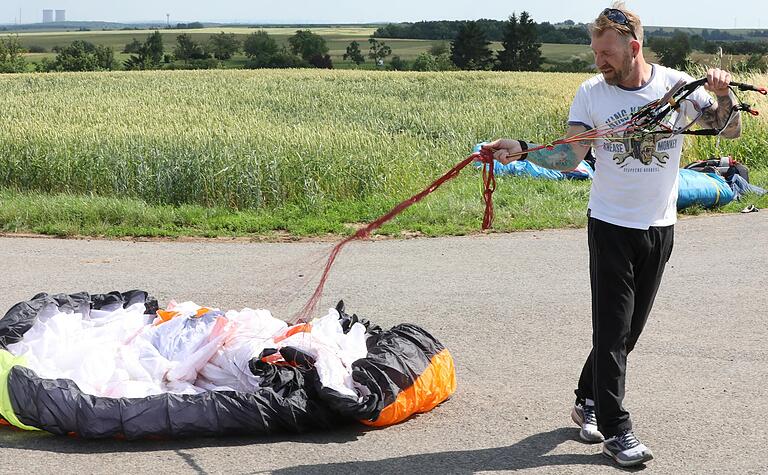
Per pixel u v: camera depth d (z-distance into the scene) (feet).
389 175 44.88
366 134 53.88
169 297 24.72
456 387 16.88
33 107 86.89
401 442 14.48
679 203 38.17
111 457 13.82
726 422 15.19
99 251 31.55
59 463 13.57
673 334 20.57
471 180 45.55
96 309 18.84
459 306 23.27
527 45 366.63
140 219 36.94
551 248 31.07
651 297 13.99
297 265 28.86
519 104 85.81
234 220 37.04
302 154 45.37
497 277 26.63
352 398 14.44
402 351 15.72
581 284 25.67
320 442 14.46
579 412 14.71
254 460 13.70
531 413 15.74
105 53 344.69
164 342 16.56
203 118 73.92
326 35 622.95
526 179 44.93
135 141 48.37
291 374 15.16
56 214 37.32
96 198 40.60
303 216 39.47
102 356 15.79
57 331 16.72
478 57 369.30
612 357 13.39
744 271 27.02
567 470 13.35
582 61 380.37
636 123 13.09
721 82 12.78
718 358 18.75
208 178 43.70
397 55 460.96
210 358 16.01
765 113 54.80
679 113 13.41
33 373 14.66
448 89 121.29
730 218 36.96
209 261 29.71
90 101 96.27
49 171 47.50
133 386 15.15
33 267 28.68
